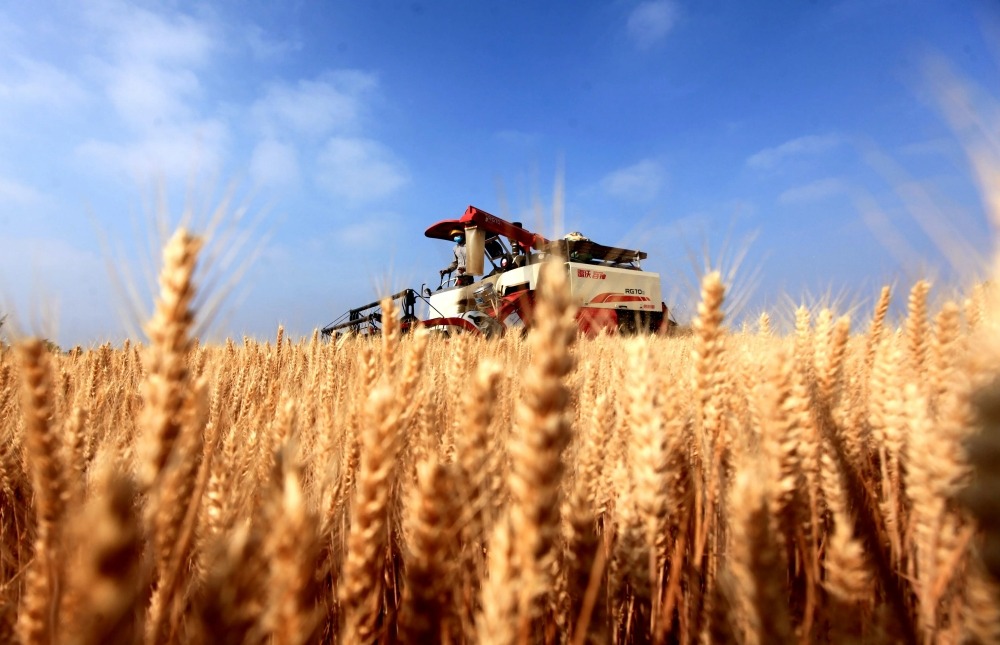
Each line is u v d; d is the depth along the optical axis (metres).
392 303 2.87
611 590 2.15
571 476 2.53
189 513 1.48
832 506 2.12
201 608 1.08
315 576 2.12
